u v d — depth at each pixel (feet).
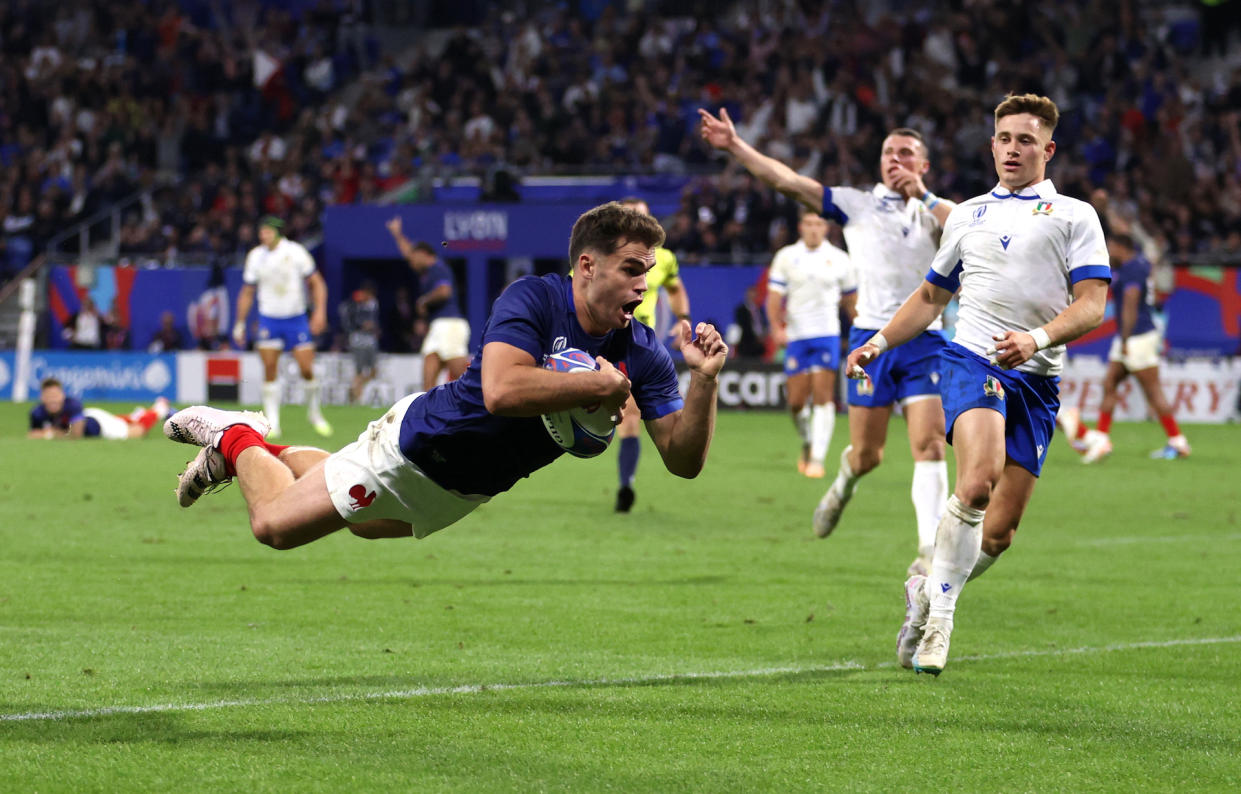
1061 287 45.01
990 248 45.37
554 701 39.58
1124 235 125.08
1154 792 31.55
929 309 47.44
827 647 48.11
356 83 260.83
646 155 219.20
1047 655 47.14
